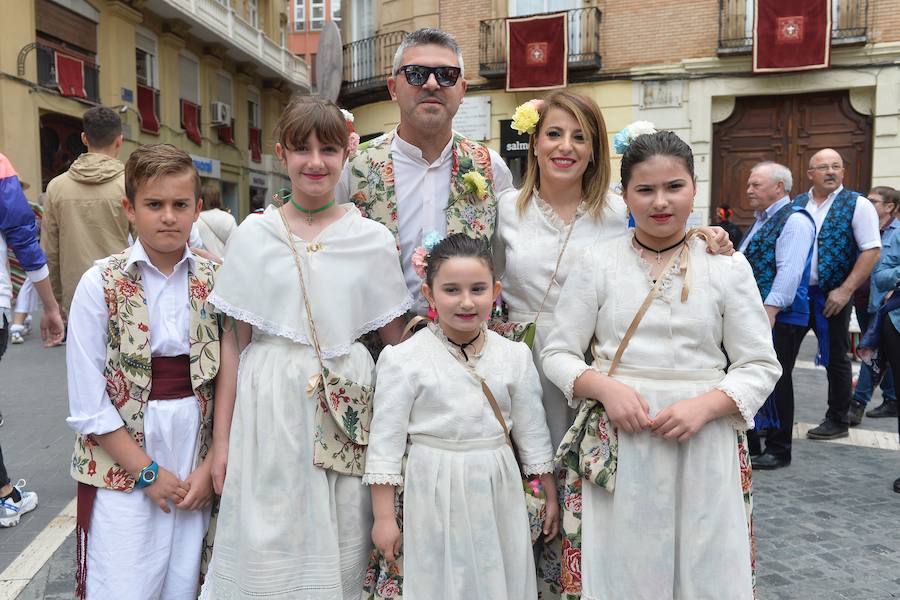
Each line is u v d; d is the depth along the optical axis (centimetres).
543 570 238
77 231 420
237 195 2202
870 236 457
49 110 1354
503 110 1293
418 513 209
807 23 1080
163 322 215
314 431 210
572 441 217
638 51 1201
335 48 552
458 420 211
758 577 306
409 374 215
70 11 1421
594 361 223
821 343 489
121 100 1576
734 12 1136
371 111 1452
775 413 443
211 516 224
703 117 1170
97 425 204
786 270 421
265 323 213
